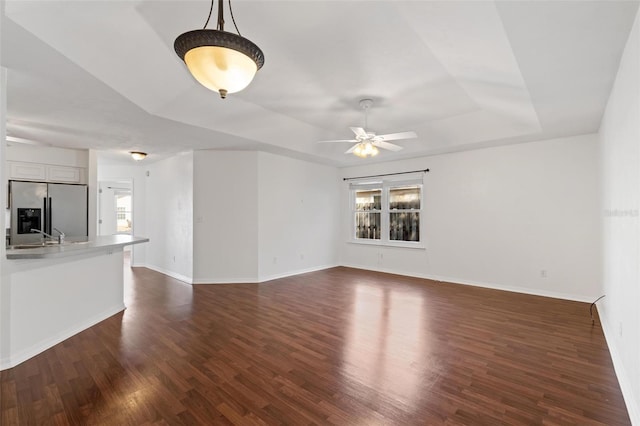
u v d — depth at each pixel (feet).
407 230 21.01
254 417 6.26
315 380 7.64
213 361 8.62
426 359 8.76
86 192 17.34
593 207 14.12
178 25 7.62
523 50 6.83
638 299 6.09
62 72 8.16
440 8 5.94
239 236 18.52
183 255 19.17
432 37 7.24
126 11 6.94
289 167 20.59
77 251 9.62
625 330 7.42
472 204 17.78
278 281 18.74
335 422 6.12
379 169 21.98
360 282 18.47
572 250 14.69
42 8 5.98
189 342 9.89
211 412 6.41
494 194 16.98
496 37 6.54
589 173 14.24
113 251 12.71
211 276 18.25
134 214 23.56
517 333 10.63
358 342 9.90
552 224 15.23
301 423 6.09
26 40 6.63
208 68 4.97
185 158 19.16
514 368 8.24
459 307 13.57
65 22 6.62
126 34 7.71
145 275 20.45
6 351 8.20
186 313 12.75
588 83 8.64
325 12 7.11
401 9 6.27
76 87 9.12
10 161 15.43
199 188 18.20
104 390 7.18
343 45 8.61
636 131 6.15
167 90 10.71
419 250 19.98
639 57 5.61
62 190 16.53
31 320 8.91
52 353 9.05
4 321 8.17
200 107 12.35
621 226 8.09
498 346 9.60
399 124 15.88
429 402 6.77
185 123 12.76
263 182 18.98
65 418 6.20
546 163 15.38
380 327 11.20
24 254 8.30
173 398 6.89
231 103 12.82
